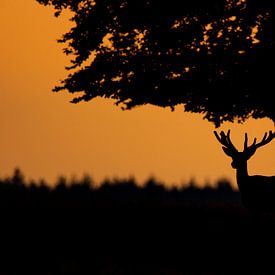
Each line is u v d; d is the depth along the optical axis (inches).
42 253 2470.5
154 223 2979.8
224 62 3240.7
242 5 3216.0
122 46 3378.4
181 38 3265.3
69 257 2393.0
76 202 3786.9
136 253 2534.5
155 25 3287.4
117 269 2198.6
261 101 3230.8
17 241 2662.4
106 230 2866.6
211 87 3250.5
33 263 2290.8
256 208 2807.6
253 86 3208.7
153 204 3639.3
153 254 2529.5
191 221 3024.1
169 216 3137.3
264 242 2652.6
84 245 2635.3
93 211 3272.6
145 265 2299.5
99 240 2719.0
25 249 2529.5
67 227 2906.0
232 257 2496.3
